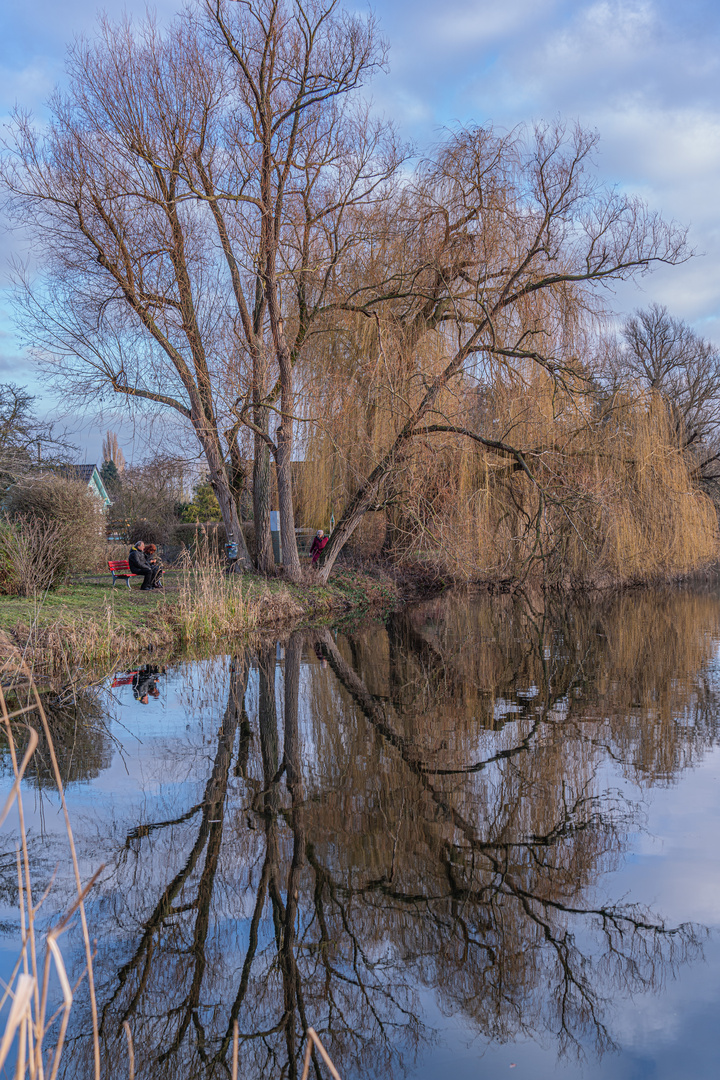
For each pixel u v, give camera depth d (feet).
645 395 62.28
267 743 23.44
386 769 21.01
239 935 12.67
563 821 17.40
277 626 49.47
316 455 64.18
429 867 15.08
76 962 11.88
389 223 54.29
